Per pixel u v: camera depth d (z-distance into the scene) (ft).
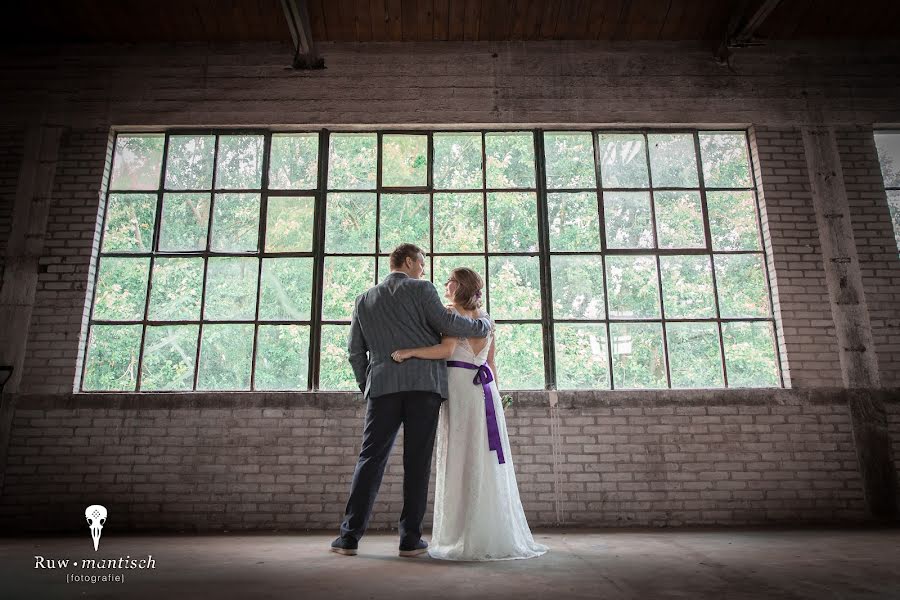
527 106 15.29
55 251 14.15
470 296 9.57
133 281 14.24
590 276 14.38
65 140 14.89
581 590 6.05
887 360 13.84
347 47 15.56
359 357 9.34
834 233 14.61
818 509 12.96
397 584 6.37
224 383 13.69
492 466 8.62
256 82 15.37
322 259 14.43
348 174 15.02
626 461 13.16
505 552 8.31
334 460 13.12
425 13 15.38
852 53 15.61
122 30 15.43
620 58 15.61
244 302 14.15
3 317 13.73
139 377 13.69
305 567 7.57
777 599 5.65
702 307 14.28
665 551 9.06
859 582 6.51
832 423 13.42
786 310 14.07
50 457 13.01
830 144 15.19
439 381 8.81
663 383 13.80
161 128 15.16
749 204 15.02
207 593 5.90
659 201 14.93
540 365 13.88
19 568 7.61
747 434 13.32
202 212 14.70
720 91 15.47
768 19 15.48
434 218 14.74
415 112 15.20
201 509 12.84
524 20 15.56
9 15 14.87
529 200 14.88
